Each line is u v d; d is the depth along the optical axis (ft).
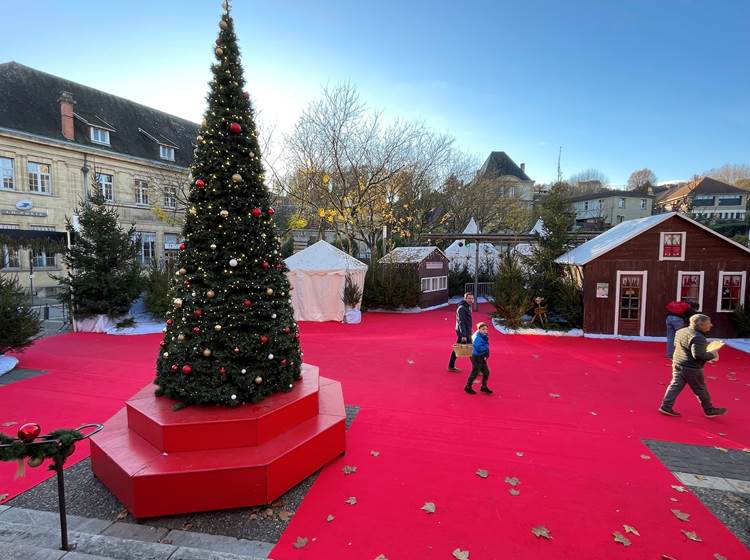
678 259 40.22
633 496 13.62
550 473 15.07
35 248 59.11
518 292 46.29
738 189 160.15
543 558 10.68
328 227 100.63
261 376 15.05
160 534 11.39
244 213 15.28
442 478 14.62
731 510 12.90
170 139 110.11
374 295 63.16
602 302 42.09
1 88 78.23
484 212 120.67
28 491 13.48
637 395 23.94
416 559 10.61
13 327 29.09
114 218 47.16
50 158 79.97
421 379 27.07
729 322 39.45
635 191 189.88
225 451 13.20
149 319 47.85
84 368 29.40
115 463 12.46
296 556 10.66
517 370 29.43
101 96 99.25
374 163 79.77
